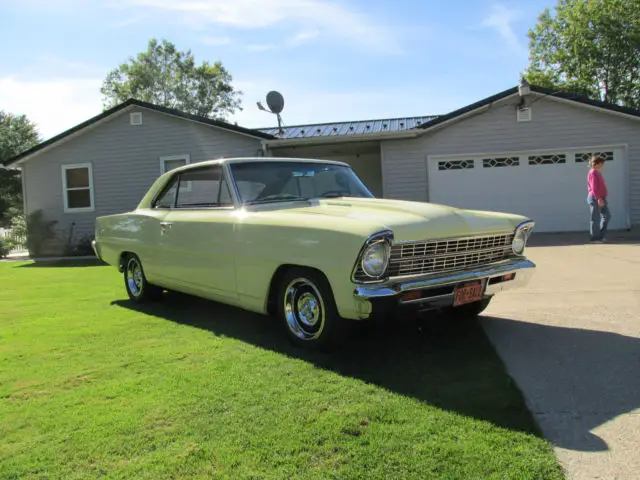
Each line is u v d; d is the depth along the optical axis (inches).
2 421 109.6
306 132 655.1
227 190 177.2
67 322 200.4
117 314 214.1
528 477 82.8
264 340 166.1
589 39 1154.0
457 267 147.6
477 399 114.2
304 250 141.6
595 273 263.3
